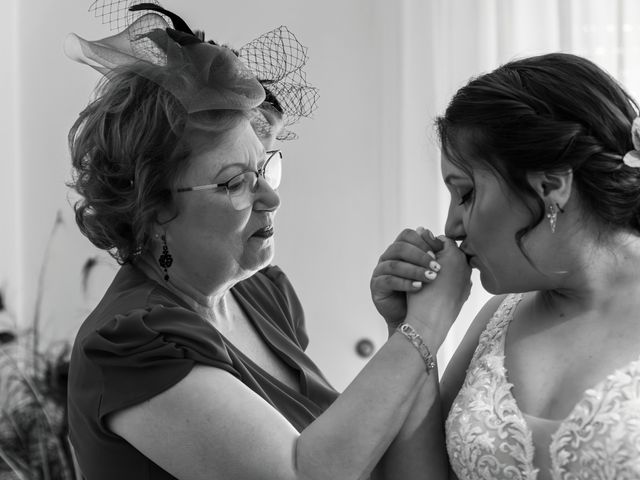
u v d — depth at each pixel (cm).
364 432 147
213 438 149
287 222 402
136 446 154
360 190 399
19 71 399
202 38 176
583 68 142
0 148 394
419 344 151
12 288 395
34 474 369
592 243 142
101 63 165
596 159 137
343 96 398
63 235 402
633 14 306
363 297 400
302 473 148
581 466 133
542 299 156
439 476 160
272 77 192
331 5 397
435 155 359
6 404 376
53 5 397
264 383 174
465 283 156
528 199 138
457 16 349
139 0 195
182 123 157
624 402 132
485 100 141
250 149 165
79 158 165
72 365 165
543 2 331
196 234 165
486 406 148
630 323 141
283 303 204
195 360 152
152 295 164
